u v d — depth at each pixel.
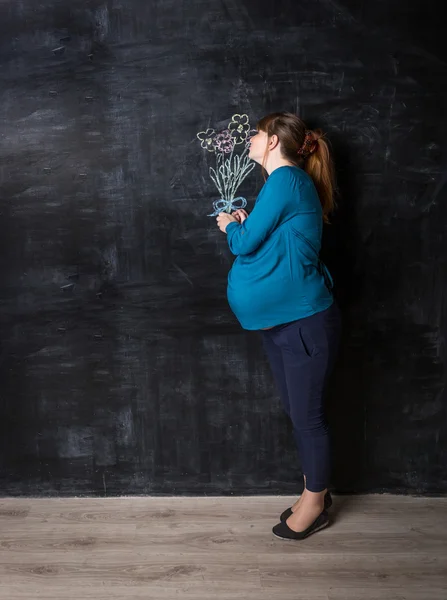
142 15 2.16
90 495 2.54
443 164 2.25
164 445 2.50
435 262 2.33
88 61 2.19
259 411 2.46
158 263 2.33
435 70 2.18
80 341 2.41
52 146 2.25
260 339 2.39
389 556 2.14
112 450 2.51
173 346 2.41
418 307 2.37
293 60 2.18
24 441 2.51
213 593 1.96
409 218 2.29
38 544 2.22
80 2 2.15
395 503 2.47
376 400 2.46
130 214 2.29
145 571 2.07
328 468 2.18
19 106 2.22
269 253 1.98
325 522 2.28
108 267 2.34
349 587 1.99
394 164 2.25
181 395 2.46
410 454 2.50
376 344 2.40
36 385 2.45
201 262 2.33
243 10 2.15
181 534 2.27
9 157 2.26
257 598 1.94
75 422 2.49
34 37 2.18
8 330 2.40
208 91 2.20
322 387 2.11
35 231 2.31
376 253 2.33
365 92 2.20
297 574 2.05
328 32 2.16
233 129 2.22
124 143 2.24
